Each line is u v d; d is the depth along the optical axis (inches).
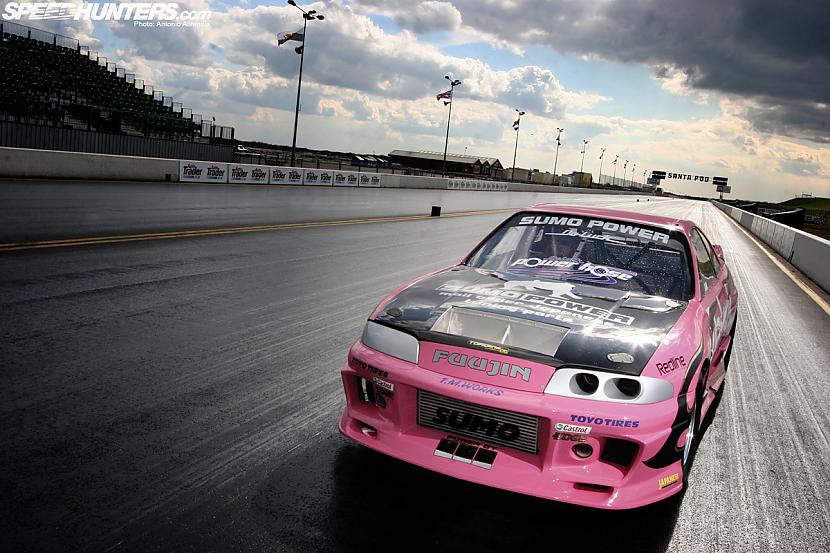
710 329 122.3
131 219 415.5
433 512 95.1
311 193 932.0
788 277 469.7
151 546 81.0
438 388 92.8
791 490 112.7
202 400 132.3
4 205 420.5
